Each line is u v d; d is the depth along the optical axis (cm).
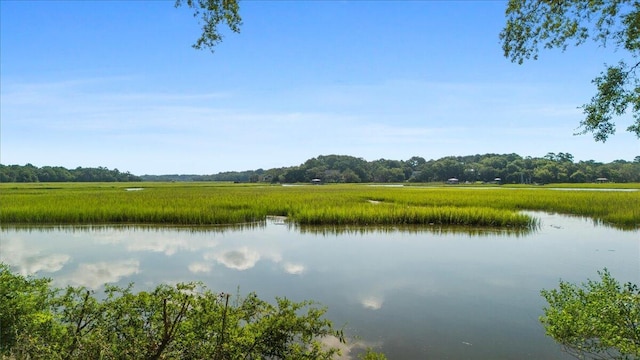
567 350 680
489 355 695
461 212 2514
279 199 3806
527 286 1118
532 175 14275
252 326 471
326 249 1702
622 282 1159
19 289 449
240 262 1441
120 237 2016
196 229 2328
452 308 933
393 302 977
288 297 1017
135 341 423
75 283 1147
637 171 14862
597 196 4309
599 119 795
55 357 382
